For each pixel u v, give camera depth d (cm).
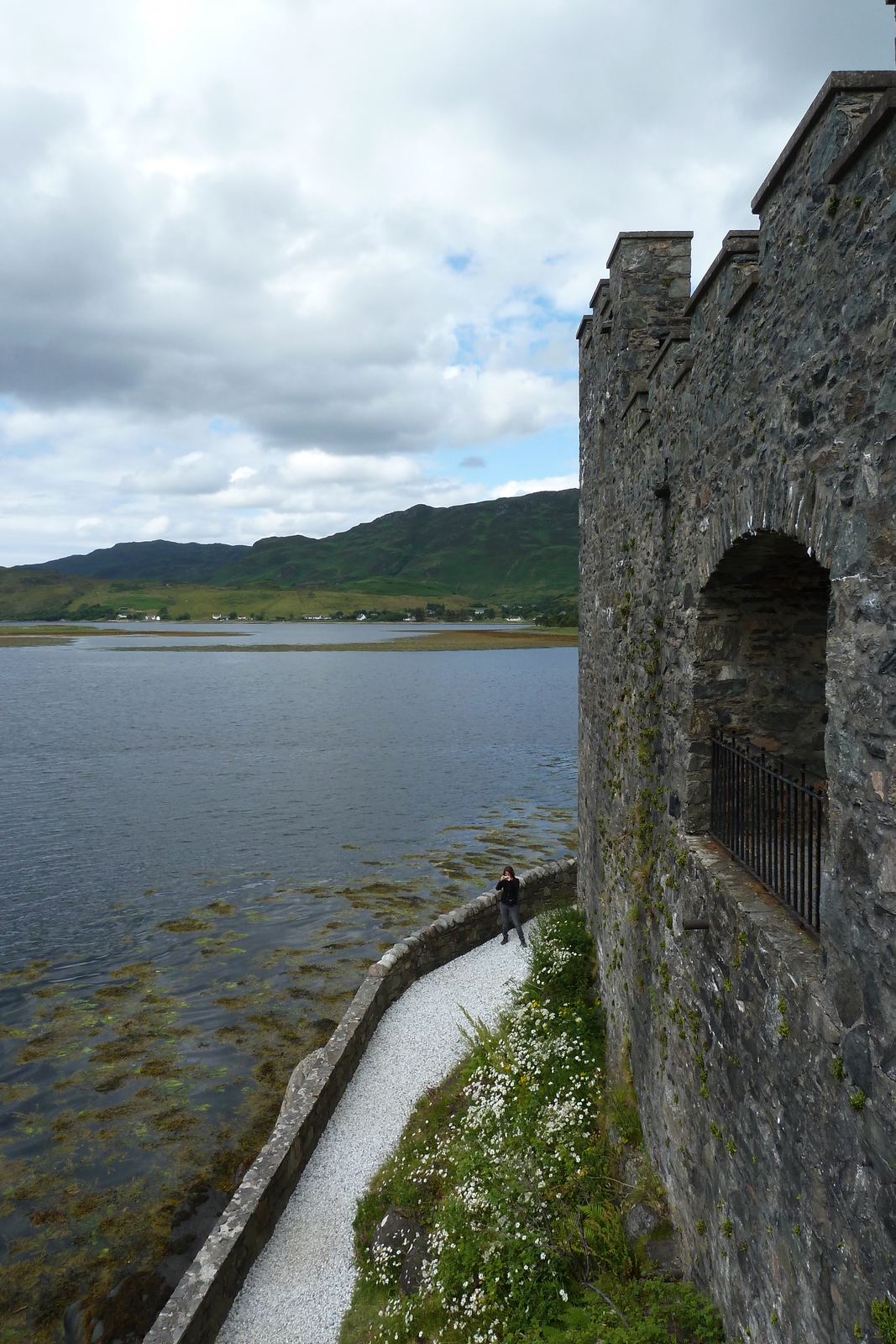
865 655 302
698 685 577
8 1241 838
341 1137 910
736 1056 460
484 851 2295
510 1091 867
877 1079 291
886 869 287
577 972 1052
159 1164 957
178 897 1917
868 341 299
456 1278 634
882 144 288
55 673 8694
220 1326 667
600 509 1044
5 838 2445
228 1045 1227
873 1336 291
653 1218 602
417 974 1291
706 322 534
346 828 2545
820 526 343
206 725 4894
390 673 8738
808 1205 355
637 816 767
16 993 1409
